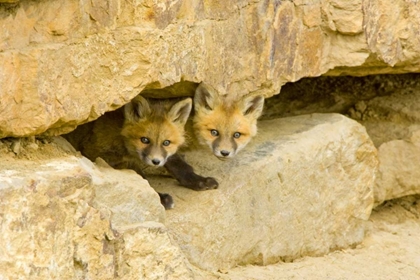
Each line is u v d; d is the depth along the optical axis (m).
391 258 13.24
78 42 8.29
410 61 13.63
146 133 11.43
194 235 10.54
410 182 15.45
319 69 12.54
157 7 9.06
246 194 11.44
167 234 9.01
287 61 11.84
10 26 7.56
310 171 12.65
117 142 11.51
